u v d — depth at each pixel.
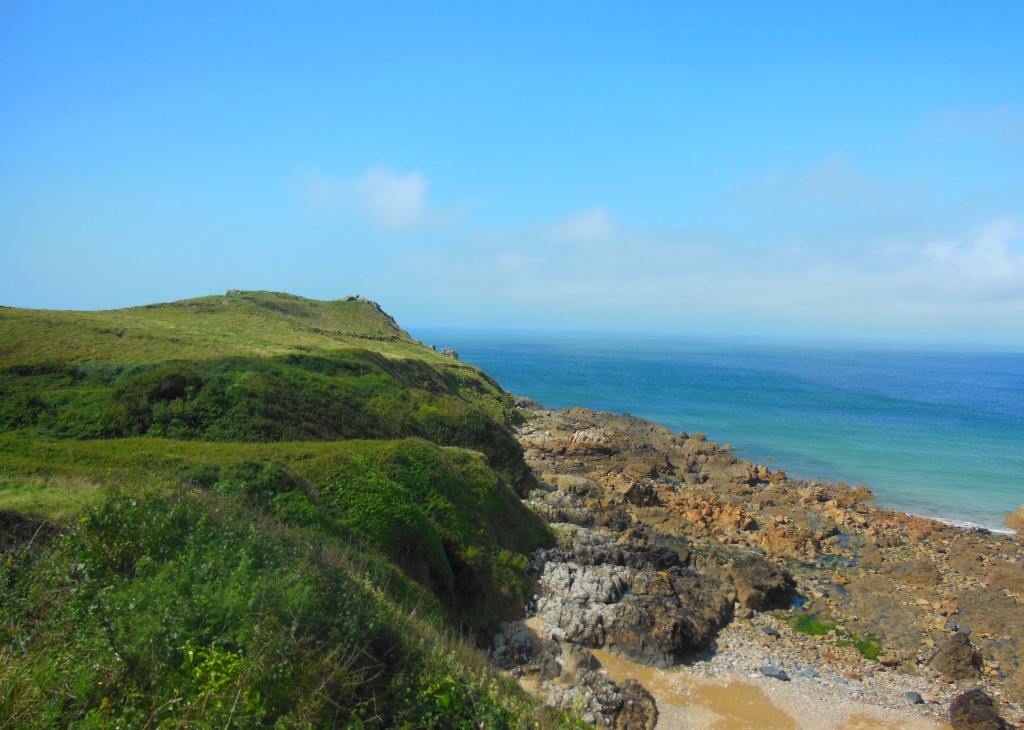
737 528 45.94
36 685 8.57
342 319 114.62
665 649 27.02
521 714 12.91
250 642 10.30
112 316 68.19
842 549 43.12
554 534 39.53
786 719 23.62
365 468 30.95
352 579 16.09
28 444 26.30
